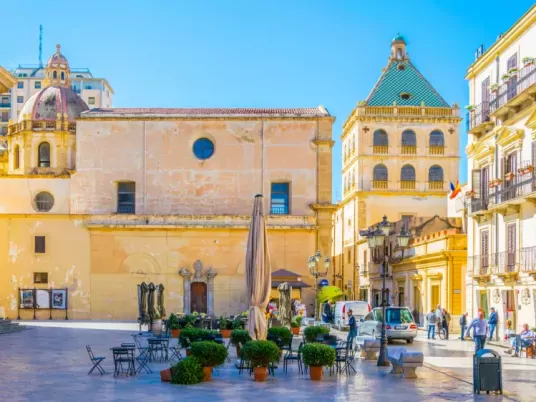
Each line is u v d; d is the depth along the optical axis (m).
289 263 51.66
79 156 53.47
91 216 51.69
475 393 18.55
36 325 45.12
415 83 74.19
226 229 51.56
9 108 132.38
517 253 33.97
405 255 53.62
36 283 51.53
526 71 33.09
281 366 24.11
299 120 53.25
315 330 27.34
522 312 33.25
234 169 53.28
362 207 70.88
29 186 53.53
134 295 51.44
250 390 18.59
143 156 53.38
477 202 38.53
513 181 34.47
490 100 37.91
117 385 19.22
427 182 71.06
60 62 64.50
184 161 53.34
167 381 19.89
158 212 53.06
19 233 51.78
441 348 32.59
